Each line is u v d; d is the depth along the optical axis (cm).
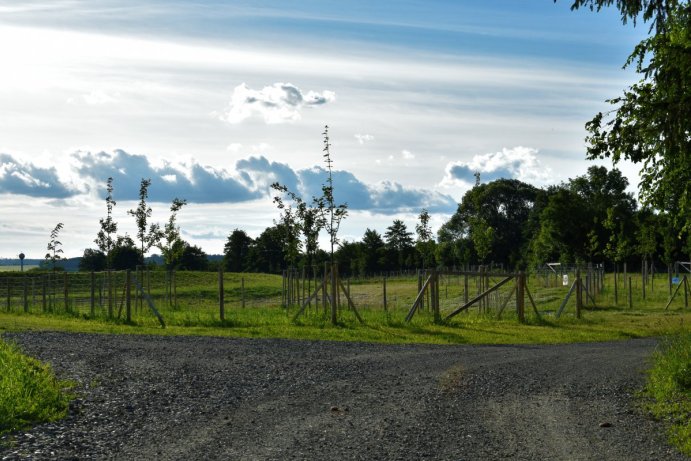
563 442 965
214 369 1553
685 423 1080
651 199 1684
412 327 2720
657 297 4469
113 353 1748
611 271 8644
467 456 888
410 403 1219
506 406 1203
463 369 1623
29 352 1684
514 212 10912
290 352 1894
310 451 901
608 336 2528
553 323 3019
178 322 2848
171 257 4756
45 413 1055
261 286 6844
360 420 1083
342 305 4156
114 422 1046
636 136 1448
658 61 1427
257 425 1045
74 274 6353
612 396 1303
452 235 10888
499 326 2855
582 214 8806
